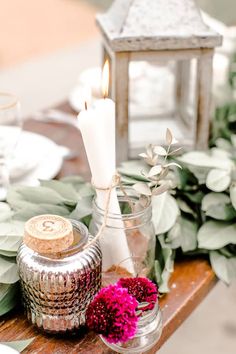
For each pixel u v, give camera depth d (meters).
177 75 1.14
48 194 0.87
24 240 0.72
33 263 0.73
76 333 0.76
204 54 0.99
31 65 2.18
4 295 0.78
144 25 0.97
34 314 0.75
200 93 1.02
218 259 0.91
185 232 0.92
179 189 0.94
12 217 0.83
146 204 0.77
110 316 0.67
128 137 1.03
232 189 0.91
